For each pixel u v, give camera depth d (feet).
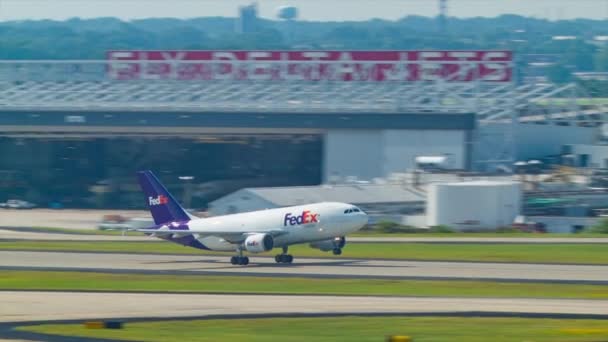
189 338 615.98
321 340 607.37
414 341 602.44
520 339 608.19
